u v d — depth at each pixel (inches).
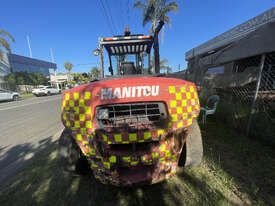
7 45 588.7
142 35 126.7
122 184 55.7
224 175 70.1
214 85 216.4
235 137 112.0
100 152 54.3
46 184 71.2
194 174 72.3
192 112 57.3
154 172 56.8
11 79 987.9
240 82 170.9
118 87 50.6
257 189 60.6
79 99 52.9
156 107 55.2
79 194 63.9
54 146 115.9
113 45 134.4
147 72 159.0
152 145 56.2
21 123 195.2
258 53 112.2
